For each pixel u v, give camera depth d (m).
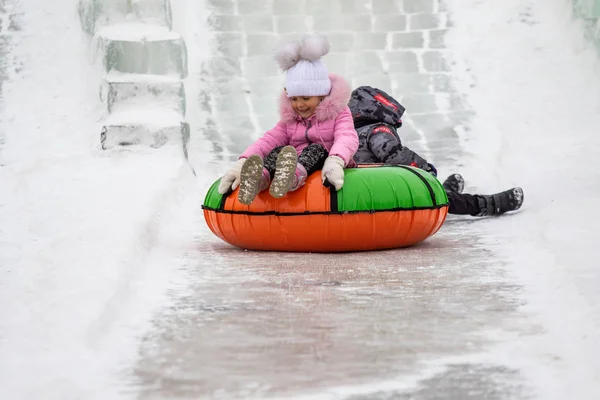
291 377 7.83
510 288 10.88
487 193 18.55
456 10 28.06
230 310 10.00
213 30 27.00
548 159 20.52
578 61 26.16
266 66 25.88
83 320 9.12
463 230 15.18
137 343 8.81
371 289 10.93
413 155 15.49
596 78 25.50
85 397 7.36
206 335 9.05
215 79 25.36
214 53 26.20
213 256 13.14
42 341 8.58
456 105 24.39
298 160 12.96
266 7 27.95
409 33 27.12
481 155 21.89
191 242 14.36
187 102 24.42
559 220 14.32
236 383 7.70
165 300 10.47
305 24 27.38
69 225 13.80
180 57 22.41
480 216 16.36
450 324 9.34
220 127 23.56
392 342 8.76
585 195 16.58
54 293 10.08
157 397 7.39
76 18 26.19
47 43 25.39
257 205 12.95
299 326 9.34
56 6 26.52
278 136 13.90
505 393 7.40
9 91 23.83
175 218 16.33
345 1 28.27
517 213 16.11
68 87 23.98
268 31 27.09
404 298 10.46
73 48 25.25
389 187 13.04
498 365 8.06
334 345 8.69
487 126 23.42
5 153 21.38
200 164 21.66
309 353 8.46
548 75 25.64
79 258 11.70
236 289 10.99
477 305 10.09
